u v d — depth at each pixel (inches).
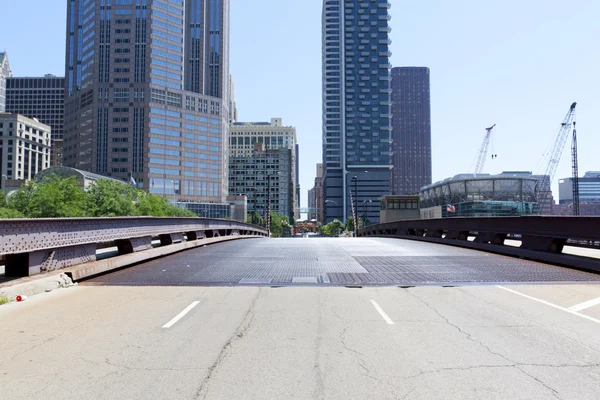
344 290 398.0
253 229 1635.1
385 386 185.6
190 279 452.8
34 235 382.0
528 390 181.6
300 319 296.8
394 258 627.2
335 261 594.6
